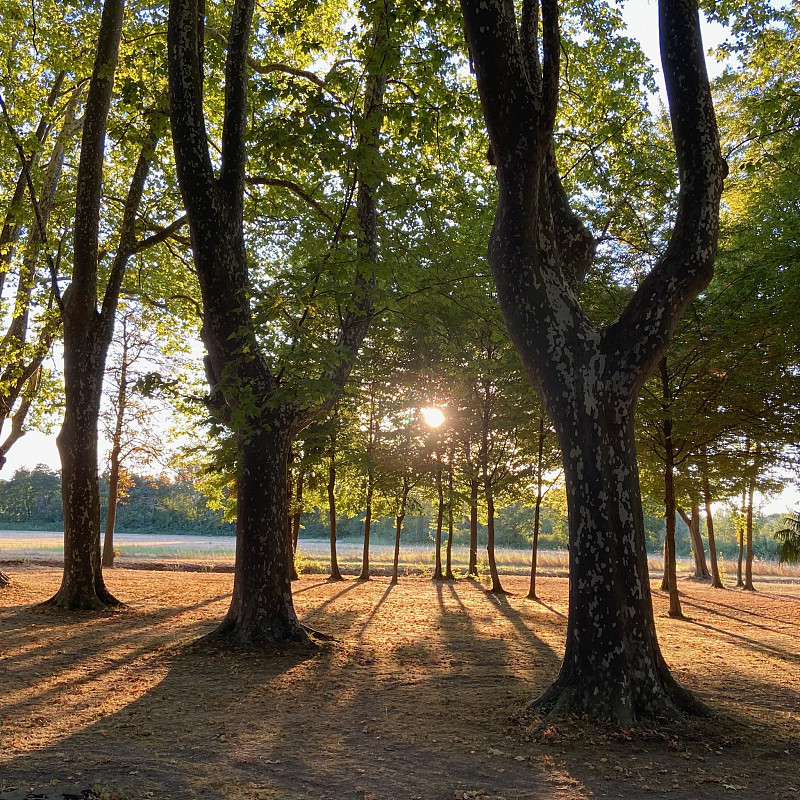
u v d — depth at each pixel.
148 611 13.76
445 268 12.73
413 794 4.63
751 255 15.73
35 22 14.27
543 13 7.18
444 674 8.62
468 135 13.36
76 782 4.62
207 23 14.14
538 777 5.00
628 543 6.45
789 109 11.91
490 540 22.53
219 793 4.53
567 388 6.70
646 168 14.54
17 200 16.33
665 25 6.88
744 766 5.33
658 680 6.46
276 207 14.12
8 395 17.14
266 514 10.20
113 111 15.89
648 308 6.59
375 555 47.41
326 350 8.63
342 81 10.62
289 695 7.36
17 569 24.12
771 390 15.46
